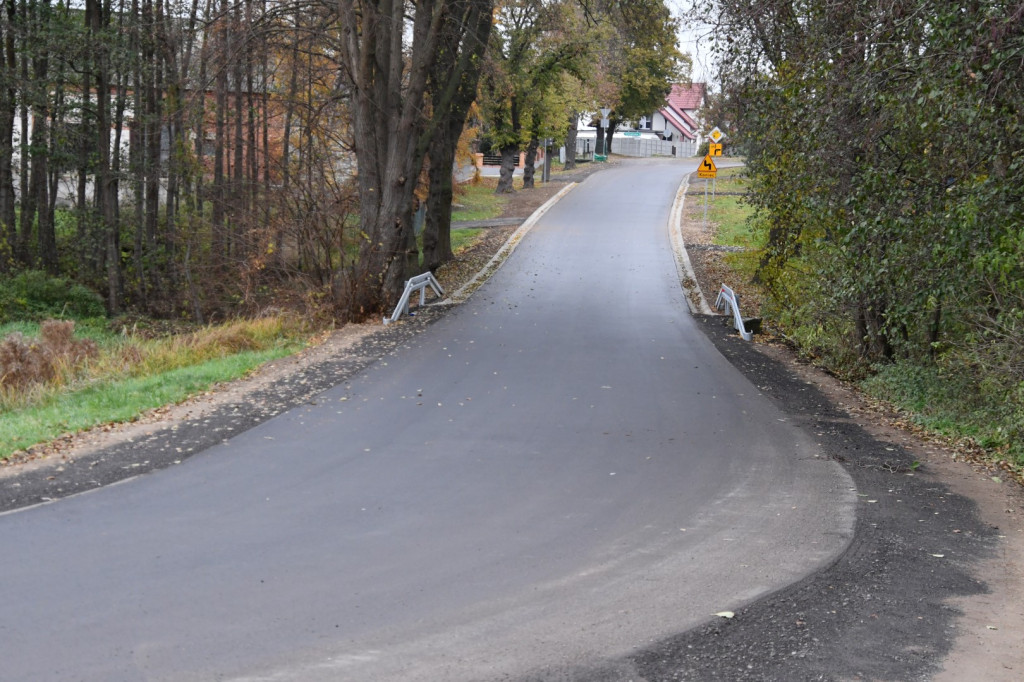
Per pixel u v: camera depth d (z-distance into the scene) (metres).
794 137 15.57
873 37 11.51
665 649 5.91
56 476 9.98
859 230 13.05
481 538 8.19
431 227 31.41
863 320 17.42
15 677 5.45
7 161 31.17
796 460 11.30
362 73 23.84
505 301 25.73
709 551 7.88
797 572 7.34
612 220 43.59
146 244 33.72
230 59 25.80
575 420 13.20
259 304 26.47
